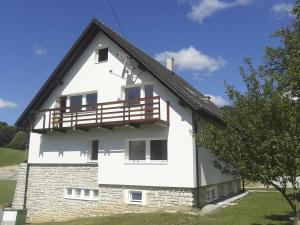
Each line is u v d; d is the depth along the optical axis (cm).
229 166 1268
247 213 1519
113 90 2075
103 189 1981
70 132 2181
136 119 1872
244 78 1140
